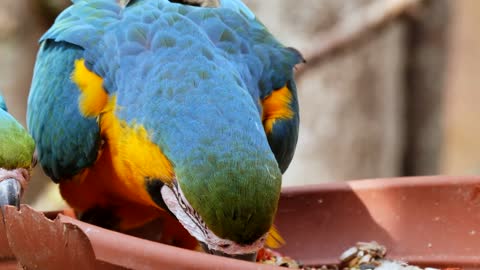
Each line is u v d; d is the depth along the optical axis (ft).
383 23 49.49
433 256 29.07
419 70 58.65
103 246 21.42
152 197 27.86
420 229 29.45
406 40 57.88
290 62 30.71
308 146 50.42
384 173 53.98
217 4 31.83
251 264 20.51
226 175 24.07
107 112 29.07
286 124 30.30
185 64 27.22
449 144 100.94
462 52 103.40
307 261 29.68
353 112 51.13
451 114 102.06
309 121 50.42
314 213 30.19
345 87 50.67
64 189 31.68
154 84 26.99
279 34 48.62
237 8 32.32
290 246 29.96
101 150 29.58
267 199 24.11
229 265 20.51
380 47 51.83
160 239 32.12
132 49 28.89
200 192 24.21
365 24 49.03
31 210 22.11
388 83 53.36
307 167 50.47
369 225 29.86
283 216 30.22
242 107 25.57
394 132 55.16
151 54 28.32
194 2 31.83
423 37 58.18
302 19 48.47
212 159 24.31
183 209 25.41
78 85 29.94
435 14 57.62
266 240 27.20
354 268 28.86
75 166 30.32
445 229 29.32
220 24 29.89
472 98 102.83
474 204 29.19
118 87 28.63
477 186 29.17
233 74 27.50
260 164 24.31
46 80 31.30
